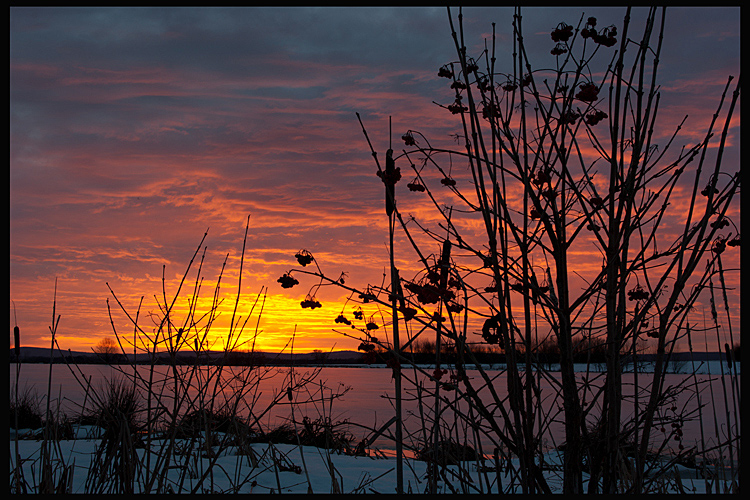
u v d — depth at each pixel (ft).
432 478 8.29
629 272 6.87
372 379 93.97
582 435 7.58
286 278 8.29
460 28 7.22
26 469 13.93
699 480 12.27
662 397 7.33
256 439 17.81
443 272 7.17
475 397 7.13
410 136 8.34
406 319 6.93
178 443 13.94
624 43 6.84
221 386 10.58
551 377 7.22
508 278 6.98
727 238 7.34
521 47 6.98
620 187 6.90
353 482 16.17
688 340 9.00
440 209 7.04
